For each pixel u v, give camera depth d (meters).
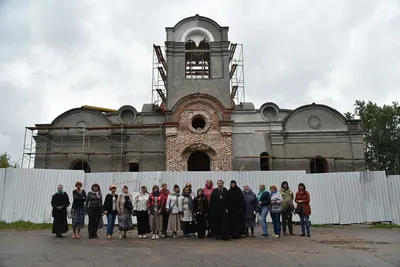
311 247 10.43
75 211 12.85
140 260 8.40
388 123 43.19
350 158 23.38
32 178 17.91
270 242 11.68
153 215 13.08
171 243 11.55
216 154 23.02
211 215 12.73
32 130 23.48
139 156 23.38
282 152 23.38
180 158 22.92
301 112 24.03
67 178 18.31
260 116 24.09
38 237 12.86
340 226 17.73
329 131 23.67
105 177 18.53
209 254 9.23
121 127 23.09
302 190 13.78
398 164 41.22
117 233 14.80
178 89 24.62
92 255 9.06
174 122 23.19
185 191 13.18
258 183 18.70
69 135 23.48
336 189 18.58
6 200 17.50
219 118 23.56
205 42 26.03
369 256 8.76
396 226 17.30
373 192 18.56
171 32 25.59
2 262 8.09
